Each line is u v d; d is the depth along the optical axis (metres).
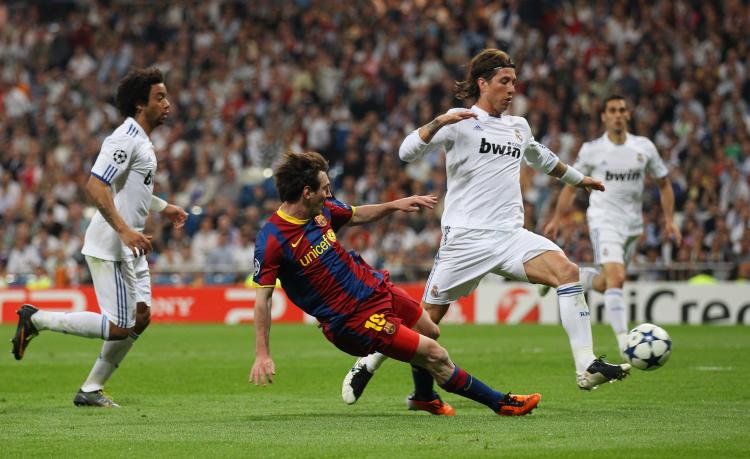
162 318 47.31
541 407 17.02
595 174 25.72
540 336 35.88
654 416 15.69
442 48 58.53
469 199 17.38
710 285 41.62
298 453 12.43
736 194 46.31
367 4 62.31
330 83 58.97
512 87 17.33
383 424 15.12
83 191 55.03
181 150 55.72
